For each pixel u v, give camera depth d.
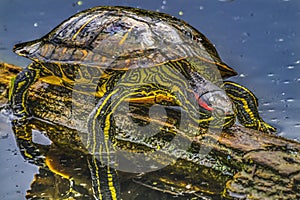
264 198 5.78
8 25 11.68
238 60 10.23
